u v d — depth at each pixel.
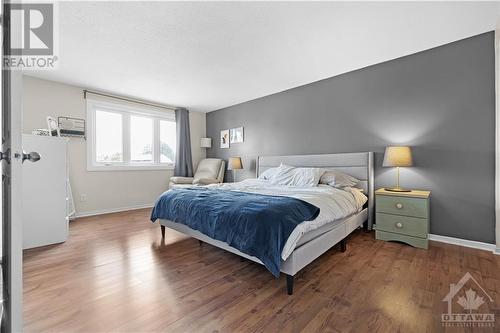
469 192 2.36
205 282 1.69
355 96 3.16
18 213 0.82
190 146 5.21
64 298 1.48
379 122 2.96
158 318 1.30
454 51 2.43
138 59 2.77
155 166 4.72
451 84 2.45
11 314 0.79
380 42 2.42
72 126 3.67
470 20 2.06
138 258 2.13
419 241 2.34
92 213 3.90
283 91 4.03
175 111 5.03
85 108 3.81
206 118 5.65
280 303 1.43
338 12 1.93
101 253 2.24
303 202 1.86
